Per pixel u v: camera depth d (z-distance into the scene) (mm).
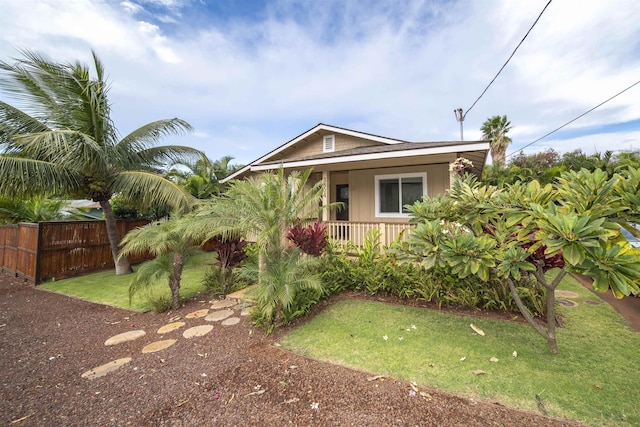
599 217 2461
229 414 2428
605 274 2379
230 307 5234
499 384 2693
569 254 2248
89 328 4473
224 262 6156
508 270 2871
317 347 3559
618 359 3066
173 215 6012
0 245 9016
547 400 2457
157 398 2678
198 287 6688
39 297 6184
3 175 6035
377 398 2551
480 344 3504
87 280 7609
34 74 7008
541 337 3639
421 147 6633
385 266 5625
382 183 9211
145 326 4492
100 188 7672
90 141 6531
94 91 7285
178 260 5332
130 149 8305
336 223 8312
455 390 2629
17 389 2883
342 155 7484
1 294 6469
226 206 5066
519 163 21094
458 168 6324
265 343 3740
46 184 6734
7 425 2383
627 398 2453
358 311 4793
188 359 3389
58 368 3273
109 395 2748
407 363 3115
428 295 4977
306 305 4598
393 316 4527
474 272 2947
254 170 9453
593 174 2539
